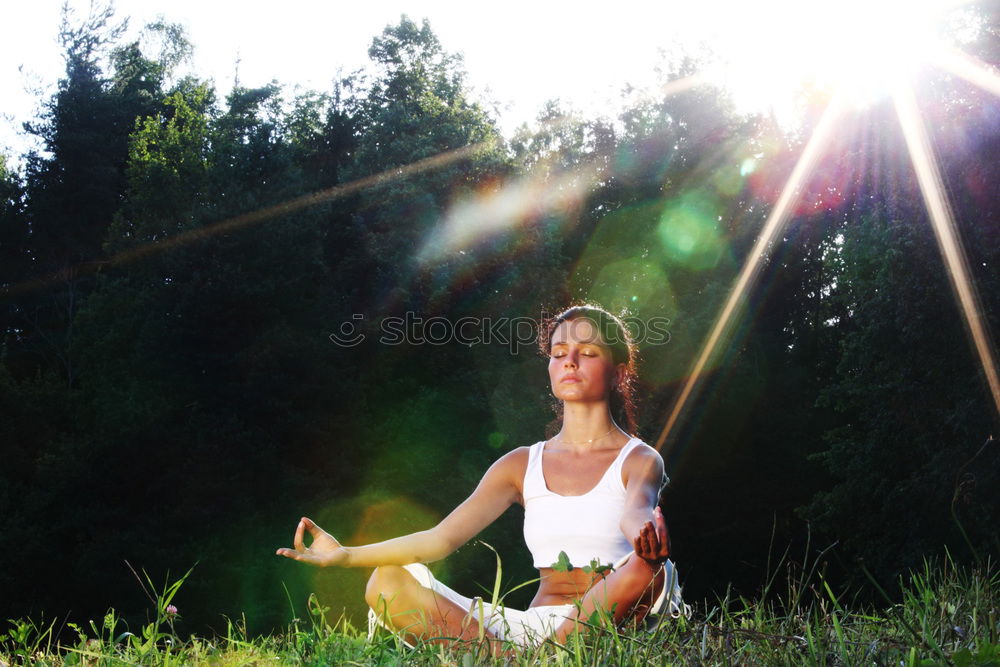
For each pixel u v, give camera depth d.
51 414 27.38
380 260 29.16
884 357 18.88
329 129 38.31
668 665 2.01
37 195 37.69
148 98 41.91
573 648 2.15
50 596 23.25
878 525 18.81
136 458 25.03
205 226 28.72
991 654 1.90
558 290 30.28
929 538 17.28
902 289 17.70
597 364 3.52
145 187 32.50
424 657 2.31
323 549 3.11
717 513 30.61
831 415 31.52
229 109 37.28
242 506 24.56
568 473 3.40
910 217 17.95
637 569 2.72
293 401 27.14
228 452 25.20
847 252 19.86
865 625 2.44
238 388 26.69
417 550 3.27
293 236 29.16
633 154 35.56
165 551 23.11
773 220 32.06
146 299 28.22
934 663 1.95
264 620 22.77
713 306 30.95
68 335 32.84
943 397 17.89
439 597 3.04
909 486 17.73
